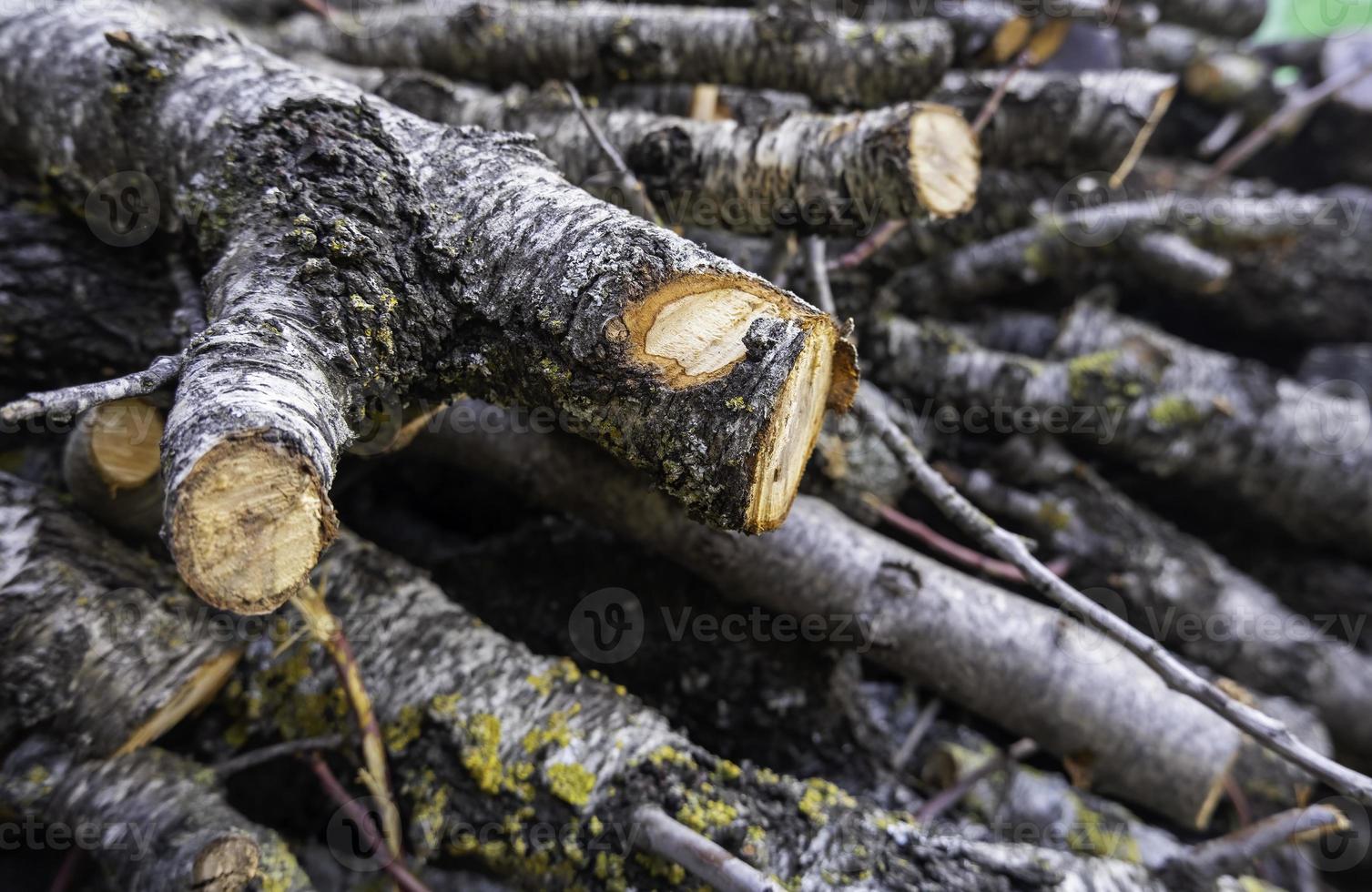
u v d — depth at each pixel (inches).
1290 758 60.1
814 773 66.6
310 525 55.0
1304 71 97.2
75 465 61.2
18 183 65.3
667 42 67.4
